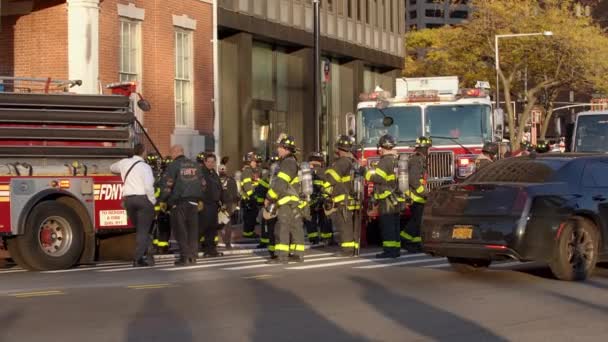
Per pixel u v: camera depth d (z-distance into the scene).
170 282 15.69
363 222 23.09
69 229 18.48
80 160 18.92
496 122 25.27
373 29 53.84
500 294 13.95
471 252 15.55
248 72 40.50
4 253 18.69
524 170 16.12
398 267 17.89
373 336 10.64
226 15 38.50
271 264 18.91
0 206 17.78
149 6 32.47
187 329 11.11
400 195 19.91
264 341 10.38
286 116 45.88
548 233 15.26
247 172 27.33
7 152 18.16
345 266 18.25
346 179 20.58
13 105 18.52
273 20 42.28
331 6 48.56
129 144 19.52
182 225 19.39
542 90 70.00
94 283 15.69
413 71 73.44
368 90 56.34
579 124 29.61
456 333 10.82
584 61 64.50
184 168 19.44
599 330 11.02
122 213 19.34
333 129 50.78
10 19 30.11
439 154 24.89
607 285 15.03
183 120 34.53
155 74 32.72
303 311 12.36
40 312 12.38
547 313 12.23
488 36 66.50
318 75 32.62
